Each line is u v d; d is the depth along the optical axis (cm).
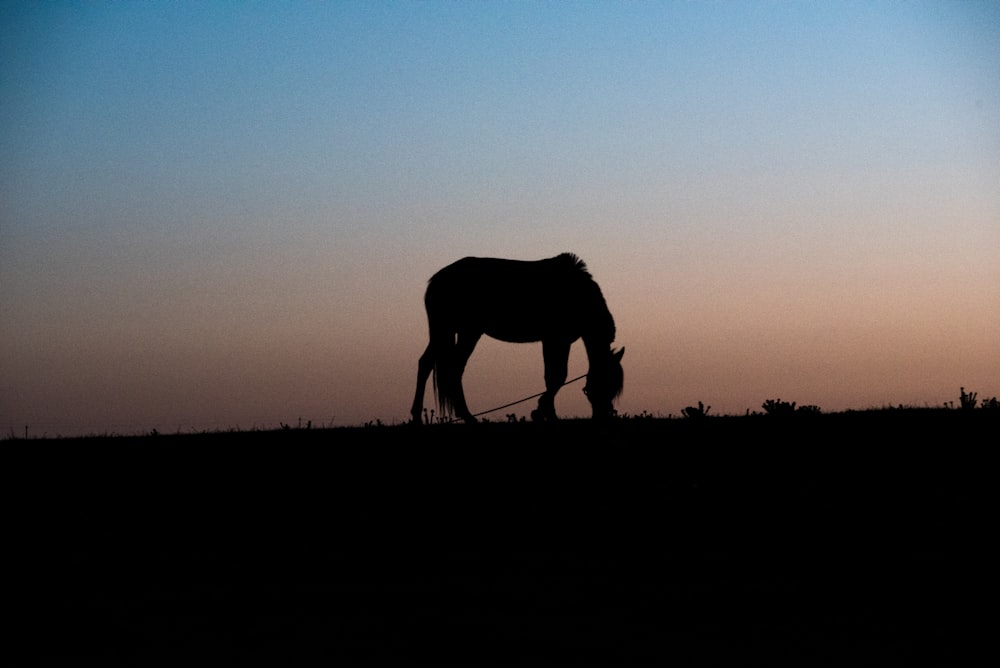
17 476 1584
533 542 1210
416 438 1717
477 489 1457
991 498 1338
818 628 858
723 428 1755
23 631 883
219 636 859
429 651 805
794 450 1617
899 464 1527
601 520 1299
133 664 791
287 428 1916
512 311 1945
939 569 1051
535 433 1725
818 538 1192
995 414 1778
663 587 995
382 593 992
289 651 813
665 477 1494
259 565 1126
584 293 1906
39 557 1180
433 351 1984
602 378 1886
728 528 1250
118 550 1208
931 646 809
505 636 842
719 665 763
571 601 950
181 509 1412
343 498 1441
